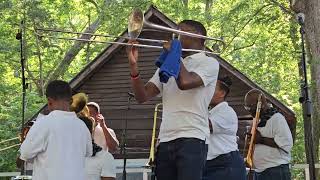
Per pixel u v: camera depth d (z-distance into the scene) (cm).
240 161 608
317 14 991
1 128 1744
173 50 436
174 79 464
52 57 2141
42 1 1942
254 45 1972
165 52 442
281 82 2008
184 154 448
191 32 484
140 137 1425
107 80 1489
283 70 1972
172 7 1986
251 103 714
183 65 447
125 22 1778
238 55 2078
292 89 2019
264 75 1992
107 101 1480
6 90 2012
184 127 455
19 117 1811
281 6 1528
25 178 741
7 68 2088
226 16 1695
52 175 503
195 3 2233
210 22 1875
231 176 594
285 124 695
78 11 2236
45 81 2192
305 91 774
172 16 1988
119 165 1265
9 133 1717
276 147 696
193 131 454
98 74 1498
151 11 1339
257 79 2008
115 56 1488
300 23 797
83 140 534
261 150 702
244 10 1684
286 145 693
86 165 652
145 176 1223
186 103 460
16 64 2050
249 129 735
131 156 1380
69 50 2094
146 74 1453
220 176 593
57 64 2209
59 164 507
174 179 461
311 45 1001
